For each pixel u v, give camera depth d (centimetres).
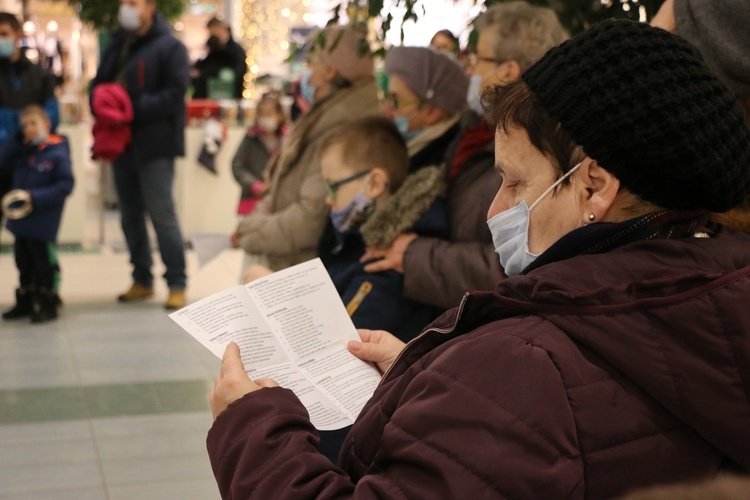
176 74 550
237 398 125
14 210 522
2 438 352
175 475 325
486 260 232
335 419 140
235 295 154
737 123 110
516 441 96
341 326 160
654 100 104
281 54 1103
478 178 247
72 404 394
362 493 103
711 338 101
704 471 102
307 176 328
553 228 115
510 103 116
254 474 113
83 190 798
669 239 111
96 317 551
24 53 674
